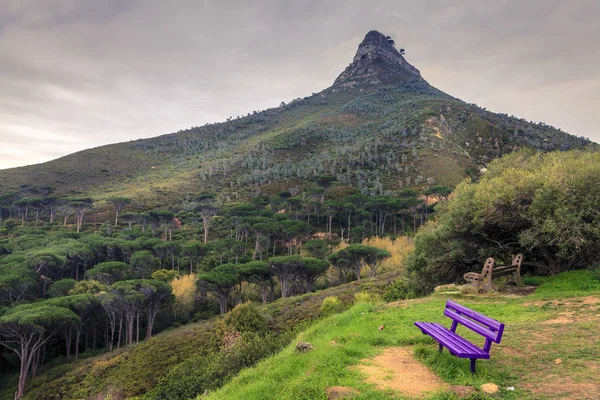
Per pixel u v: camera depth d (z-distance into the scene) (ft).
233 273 140.46
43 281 142.31
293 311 100.12
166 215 229.45
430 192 226.17
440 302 33.37
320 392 14.96
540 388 13.17
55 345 126.21
